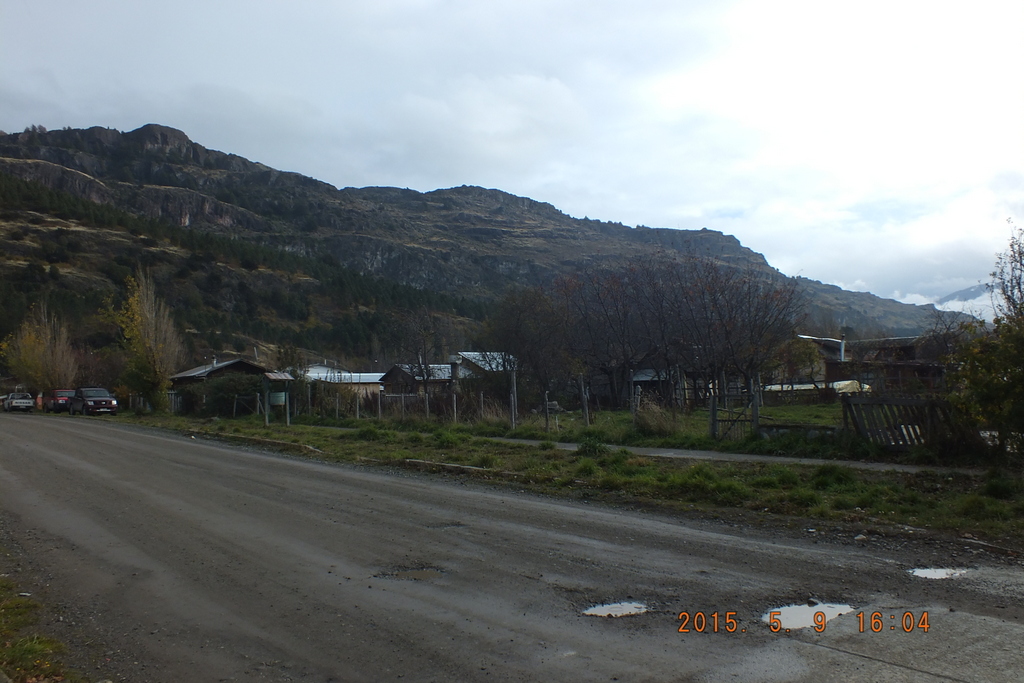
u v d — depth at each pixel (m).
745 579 6.11
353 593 6.00
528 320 34.34
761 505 9.05
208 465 14.96
